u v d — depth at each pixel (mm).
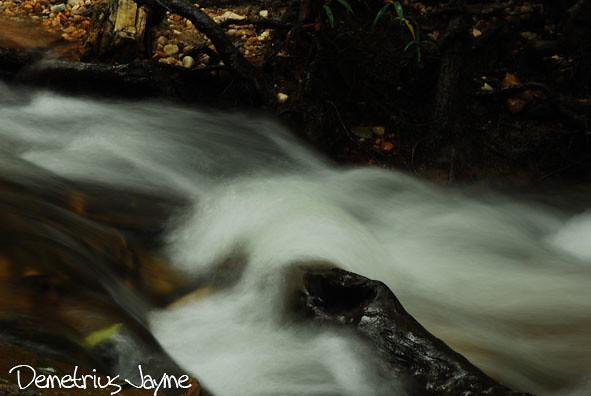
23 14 7168
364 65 6441
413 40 6398
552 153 6195
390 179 5648
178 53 6590
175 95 5977
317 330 3232
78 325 2721
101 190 4469
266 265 3684
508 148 6207
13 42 6551
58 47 6637
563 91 6785
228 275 3795
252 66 6039
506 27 7117
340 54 6352
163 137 5461
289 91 6207
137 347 2699
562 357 3584
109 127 5500
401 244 4672
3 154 4574
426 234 4887
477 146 6176
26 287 2902
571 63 6914
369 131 6184
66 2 7473
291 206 4277
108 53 6348
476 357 3508
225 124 5836
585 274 4512
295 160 5609
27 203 3771
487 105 6504
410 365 2982
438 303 3973
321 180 5465
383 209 5230
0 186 3893
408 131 6234
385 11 6582
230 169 5262
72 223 3742
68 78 5883
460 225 5082
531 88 6402
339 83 6324
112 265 3566
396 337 3059
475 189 5828
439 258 4539
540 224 5512
